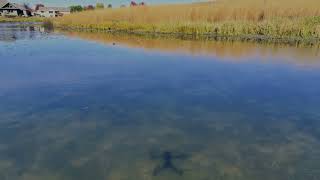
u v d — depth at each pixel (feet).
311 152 18.88
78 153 18.79
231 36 79.51
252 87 31.76
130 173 16.81
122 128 22.13
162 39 74.90
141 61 45.78
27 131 21.47
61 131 21.59
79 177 16.47
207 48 59.00
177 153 18.88
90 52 55.01
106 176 16.58
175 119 23.71
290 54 51.57
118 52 54.85
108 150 19.20
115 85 32.42
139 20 106.11
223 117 24.09
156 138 20.72
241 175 16.65
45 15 304.91
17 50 56.65
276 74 37.14
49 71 38.65
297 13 90.12
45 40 74.02
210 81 34.06
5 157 18.28
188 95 29.12
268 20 82.38
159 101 27.50
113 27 105.29
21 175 16.56
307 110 25.48
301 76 36.14
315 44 64.85
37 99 27.86
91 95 29.09
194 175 16.62
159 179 16.30
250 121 23.39
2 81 33.58
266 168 17.28
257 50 56.29
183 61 45.55
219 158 18.33
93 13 126.52
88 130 21.79
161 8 111.65
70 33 95.50
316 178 16.37
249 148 19.43
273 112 25.05
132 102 27.25
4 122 22.80
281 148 19.40
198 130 21.90
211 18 95.71
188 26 87.25
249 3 103.81
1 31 104.32
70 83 33.09
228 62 44.68
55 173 16.79
